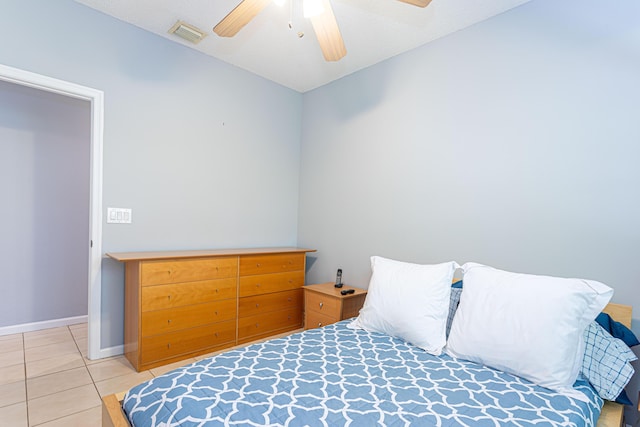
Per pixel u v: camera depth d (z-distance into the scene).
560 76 1.96
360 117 3.12
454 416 1.11
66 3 2.27
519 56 2.12
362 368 1.47
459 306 1.75
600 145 1.81
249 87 3.29
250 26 2.49
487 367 1.52
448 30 2.43
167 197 2.77
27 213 2.99
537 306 1.45
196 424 1.00
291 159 3.70
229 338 2.73
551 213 1.98
